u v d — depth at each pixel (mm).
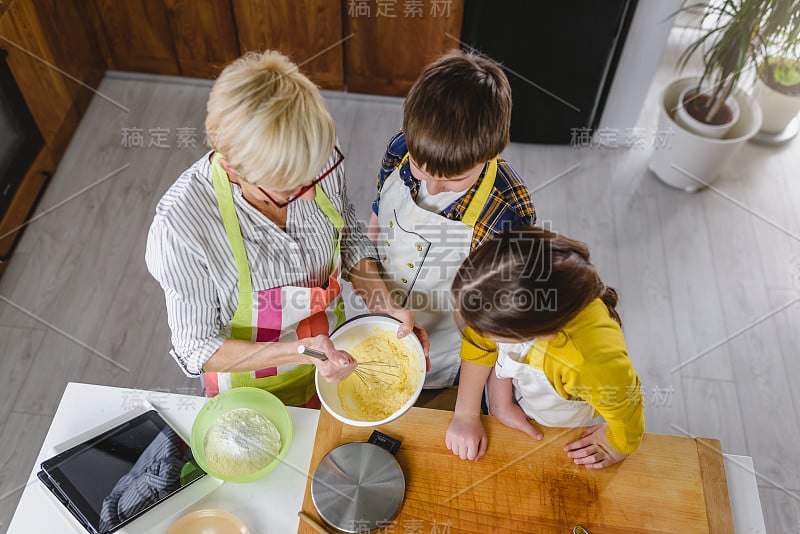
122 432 1256
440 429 1267
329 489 1174
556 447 1244
